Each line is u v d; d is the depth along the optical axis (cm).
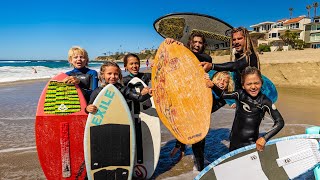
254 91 292
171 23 489
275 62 1936
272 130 273
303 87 1606
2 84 1722
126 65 411
